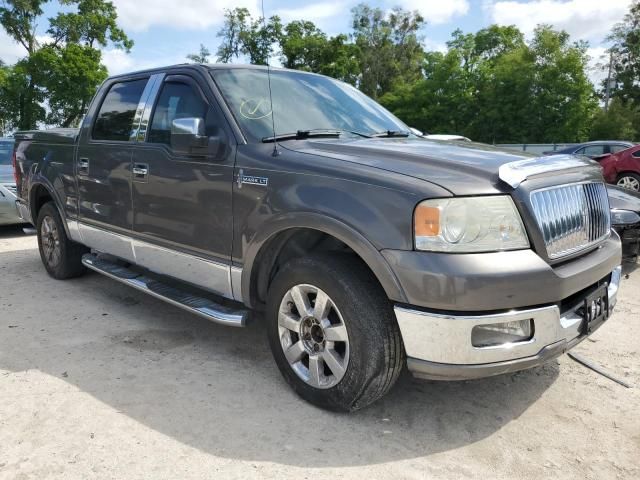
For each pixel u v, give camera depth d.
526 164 2.66
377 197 2.54
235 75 3.60
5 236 8.05
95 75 34.66
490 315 2.38
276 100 3.55
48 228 5.37
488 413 2.94
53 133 5.10
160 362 3.49
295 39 38.88
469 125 38.62
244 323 3.18
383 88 53.38
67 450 2.51
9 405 2.91
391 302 2.54
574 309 2.71
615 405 3.04
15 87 33.41
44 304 4.66
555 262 2.60
